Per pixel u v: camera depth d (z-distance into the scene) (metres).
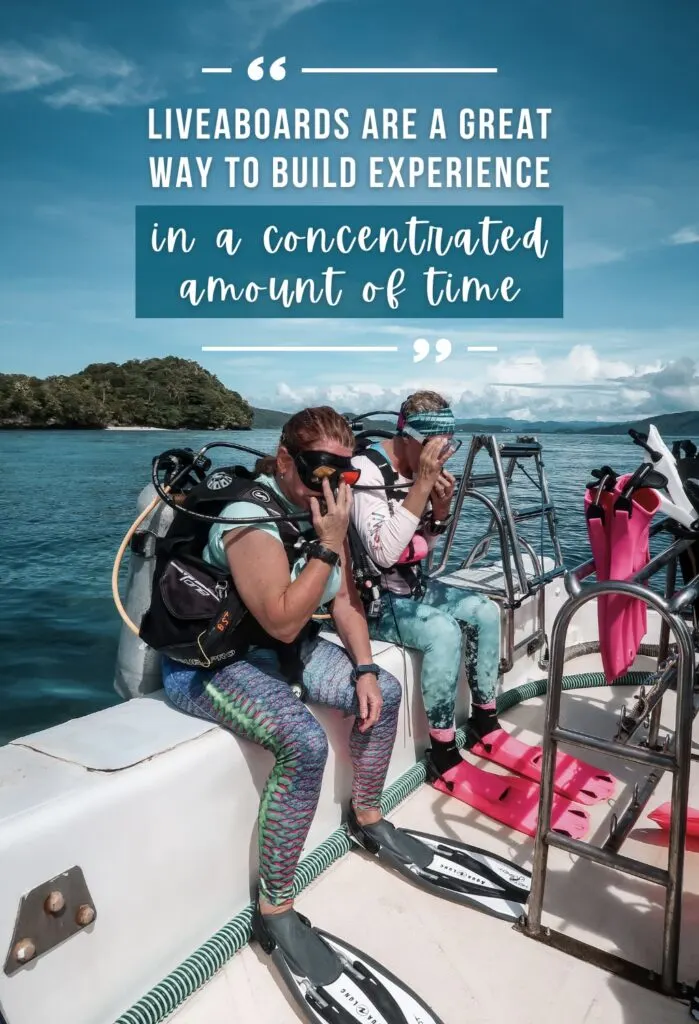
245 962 1.98
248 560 1.88
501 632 3.37
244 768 2.04
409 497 2.54
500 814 2.67
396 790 2.73
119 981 1.73
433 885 2.26
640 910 2.21
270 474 2.12
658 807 2.73
